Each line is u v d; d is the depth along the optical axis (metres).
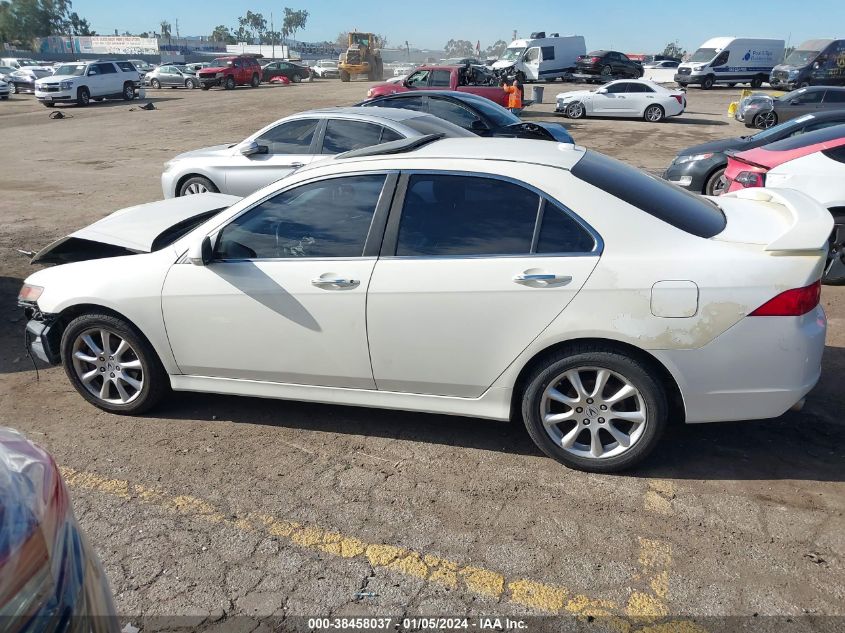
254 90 38.31
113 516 3.28
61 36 106.50
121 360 4.20
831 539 3.01
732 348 3.18
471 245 3.44
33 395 4.61
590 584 2.79
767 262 3.14
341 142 7.97
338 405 4.34
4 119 24.84
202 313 3.84
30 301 4.25
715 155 9.72
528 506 3.29
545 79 40.31
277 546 3.05
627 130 20.47
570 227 3.34
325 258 3.64
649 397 3.32
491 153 3.68
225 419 4.20
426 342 3.51
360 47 45.59
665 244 3.24
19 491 1.71
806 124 9.16
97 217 9.95
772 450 3.72
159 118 24.31
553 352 3.42
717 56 36.25
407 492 3.42
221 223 3.83
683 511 3.22
